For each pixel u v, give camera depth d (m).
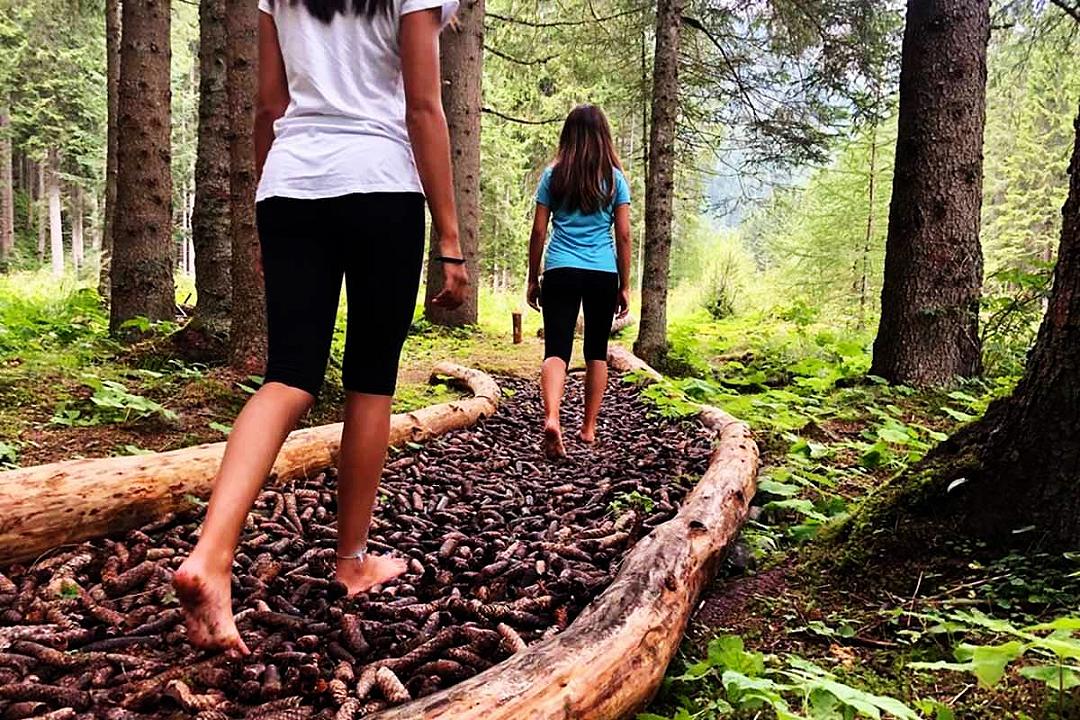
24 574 2.34
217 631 1.61
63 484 2.52
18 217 34.88
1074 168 2.24
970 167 5.51
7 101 25.30
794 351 7.78
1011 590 2.05
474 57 10.94
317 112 1.93
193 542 2.63
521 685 1.49
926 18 5.49
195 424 3.96
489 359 8.52
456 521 3.15
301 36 1.94
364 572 2.36
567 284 4.04
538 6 12.52
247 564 2.48
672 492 3.46
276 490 3.25
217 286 5.74
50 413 3.82
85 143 26.25
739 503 2.87
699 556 2.25
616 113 14.80
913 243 5.57
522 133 21.66
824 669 1.90
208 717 1.57
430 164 1.94
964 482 2.36
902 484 2.58
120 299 6.45
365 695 1.68
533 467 4.17
